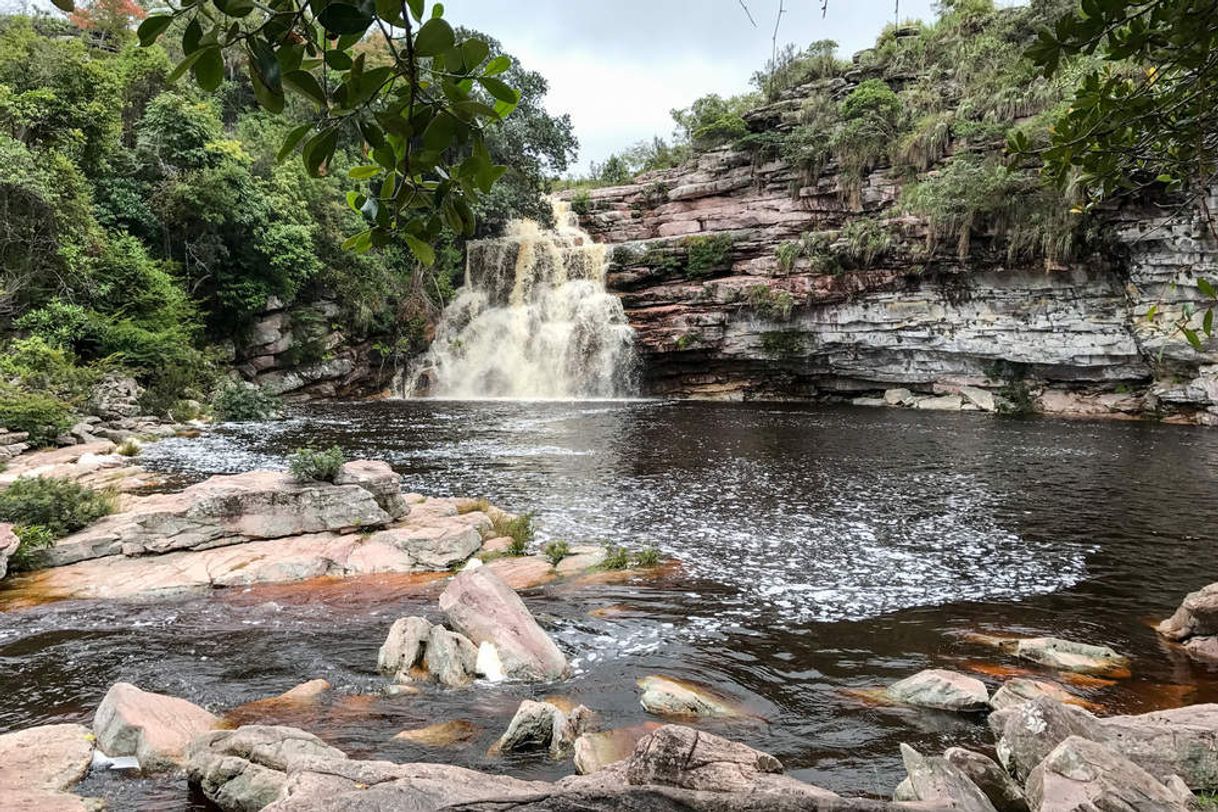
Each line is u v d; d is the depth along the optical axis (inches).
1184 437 924.6
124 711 211.3
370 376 1533.0
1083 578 396.5
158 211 1138.0
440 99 65.2
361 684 260.4
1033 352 1218.0
